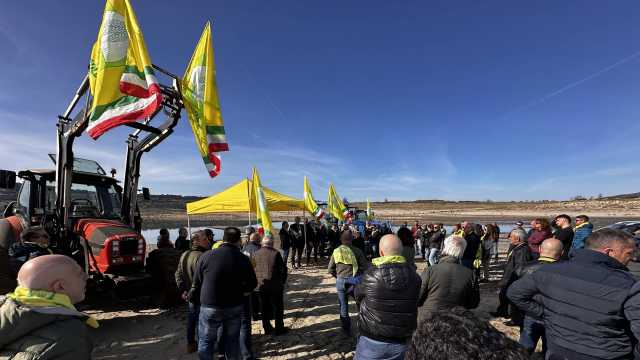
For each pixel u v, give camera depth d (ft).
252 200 35.09
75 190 19.30
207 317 10.37
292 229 35.94
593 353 6.35
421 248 42.78
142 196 21.11
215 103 16.46
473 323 2.85
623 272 6.56
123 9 13.05
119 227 17.93
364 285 8.30
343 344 14.62
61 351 4.48
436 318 3.06
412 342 3.06
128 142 20.04
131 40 13.07
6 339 4.42
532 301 7.87
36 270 4.83
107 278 16.39
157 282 18.71
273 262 15.64
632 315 5.66
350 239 15.71
